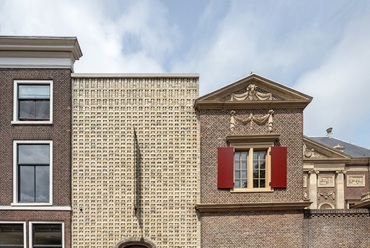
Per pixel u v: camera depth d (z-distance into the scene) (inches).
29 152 468.1
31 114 474.3
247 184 470.3
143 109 478.6
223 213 460.4
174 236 463.5
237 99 475.2
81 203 462.6
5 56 468.4
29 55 471.5
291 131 476.7
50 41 464.8
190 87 485.1
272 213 462.6
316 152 952.3
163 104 480.7
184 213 467.8
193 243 463.2
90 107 474.9
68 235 452.4
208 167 468.1
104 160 470.3
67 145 465.4
